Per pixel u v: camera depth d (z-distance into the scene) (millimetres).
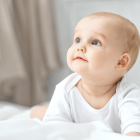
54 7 2396
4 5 1965
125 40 700
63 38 2383
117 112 731
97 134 554
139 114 649
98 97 737
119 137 511
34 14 2207
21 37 2176
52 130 537
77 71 666
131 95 708
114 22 691
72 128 562
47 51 2262
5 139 483
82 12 2277
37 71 2242
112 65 681
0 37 1936
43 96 2275
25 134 505
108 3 2164
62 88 765
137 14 2076
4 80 1977
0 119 1104
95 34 667
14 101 2211
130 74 2064
